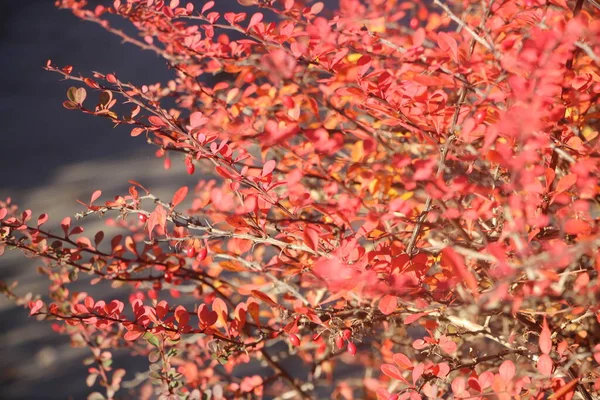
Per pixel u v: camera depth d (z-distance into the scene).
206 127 1.86
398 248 1.82
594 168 1.78
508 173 1.84
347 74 1.80
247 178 1.81
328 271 1.75
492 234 1.85
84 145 4.75
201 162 2.09
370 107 1.84
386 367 1.80
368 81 1.82
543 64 1.73
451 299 1.83
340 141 1.75
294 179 1.78
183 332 1.82
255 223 1.81
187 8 1.93
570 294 1.81
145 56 5.33
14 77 5.82
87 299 1.84
